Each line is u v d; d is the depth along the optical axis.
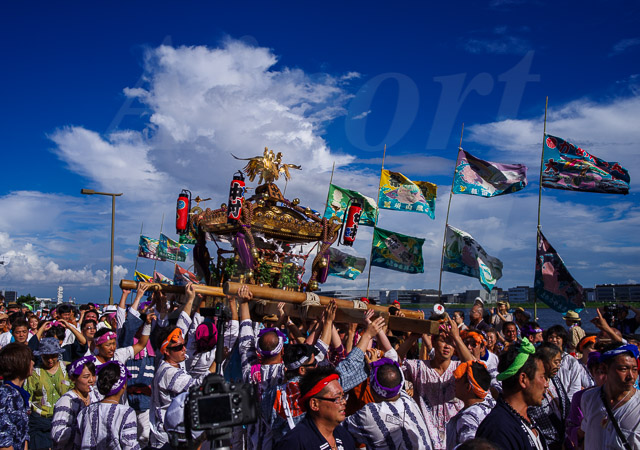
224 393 3.25
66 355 9.81
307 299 6.54
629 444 4.64
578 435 5.39
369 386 4.99
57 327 9.62
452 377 6.01
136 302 8.12
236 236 10.12
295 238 10.97
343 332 7.36
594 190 13.20
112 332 7.37
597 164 13.31
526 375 4.14
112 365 5.42
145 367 8.32
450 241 14.39
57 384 7.91
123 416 5.33
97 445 5.24
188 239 14.08
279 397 4.78
